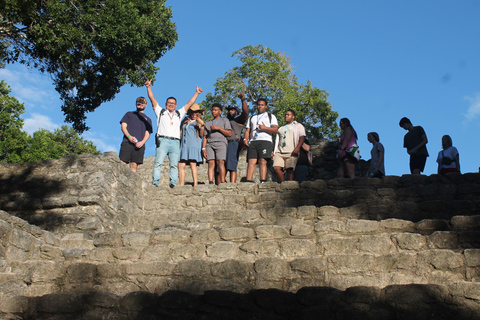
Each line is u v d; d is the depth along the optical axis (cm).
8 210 1105
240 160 1788
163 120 1288
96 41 1666
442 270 641
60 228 1041
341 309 562
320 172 1838
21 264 743
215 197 1176
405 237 712
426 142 1398
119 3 1667
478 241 696
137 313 605
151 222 1107
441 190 1115
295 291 663
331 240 727
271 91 3047
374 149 1433
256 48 3178
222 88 3039
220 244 760
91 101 1838
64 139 3622
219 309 595
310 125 3014
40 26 1558
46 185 1127
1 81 2947
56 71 1741
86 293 649
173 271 701
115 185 1127
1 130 2889
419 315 541
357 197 1134
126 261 772
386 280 652
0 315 626
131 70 1742
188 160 1306
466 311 532
